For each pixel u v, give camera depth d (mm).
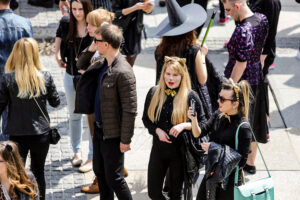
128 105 9172
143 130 13289
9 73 9547
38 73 9602
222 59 16328
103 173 10070
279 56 16438
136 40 13750
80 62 10516
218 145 8648
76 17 10766
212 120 9094
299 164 12188
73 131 11844
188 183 9625
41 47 16719
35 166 10250
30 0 18844
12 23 11562
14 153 7359
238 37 10281
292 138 13055
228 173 8492
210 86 10734
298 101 14438
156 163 9688
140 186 11406
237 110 8578
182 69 9117
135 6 13000
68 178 11617
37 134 9789
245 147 8547
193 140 9477
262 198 8672
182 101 9227
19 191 7410
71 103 11617
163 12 19078
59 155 12320
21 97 9547
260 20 10539
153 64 16125
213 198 8812
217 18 18625
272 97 14602
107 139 9586
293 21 18547
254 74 10945
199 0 16047
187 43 9758
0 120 12867
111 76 9078
